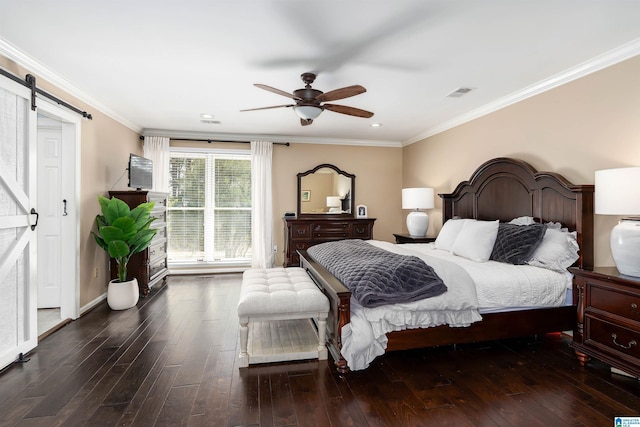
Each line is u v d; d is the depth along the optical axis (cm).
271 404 196
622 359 216
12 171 243
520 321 262
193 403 196
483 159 408
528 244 289
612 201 220
